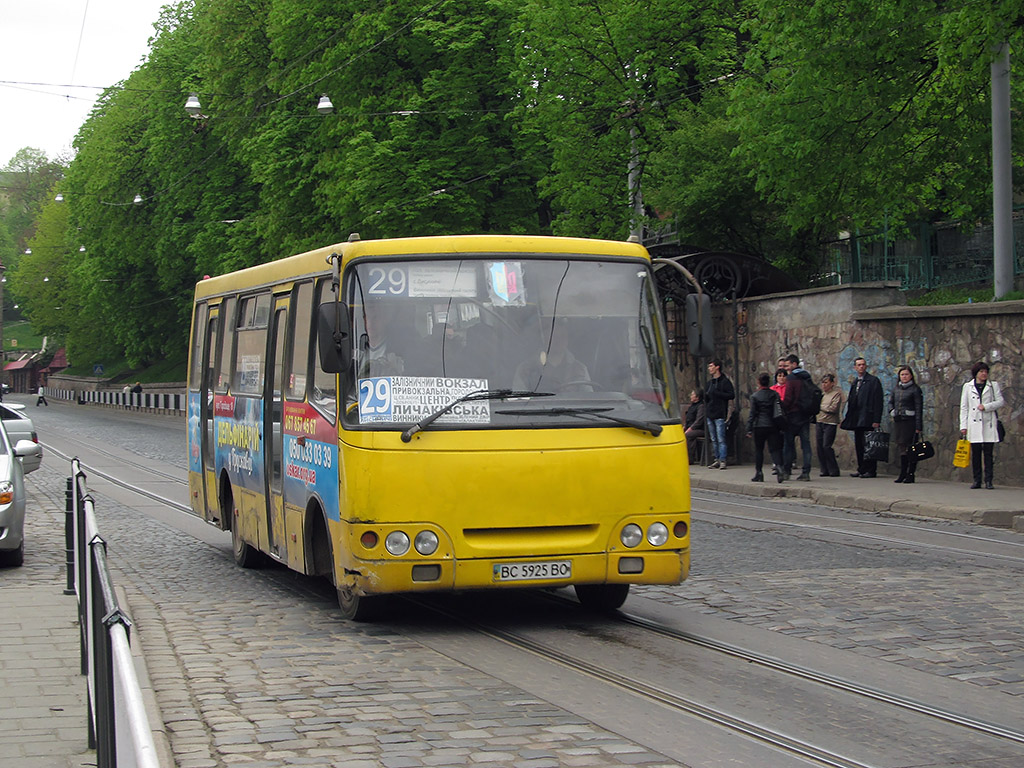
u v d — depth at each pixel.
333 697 7.19
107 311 73.31
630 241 9.98
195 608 10.61
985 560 12.73
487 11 36.28
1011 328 19.84
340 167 37.53
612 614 9.98
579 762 5.81
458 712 6.80
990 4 18.92
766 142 23.91
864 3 21.88
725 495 21.11
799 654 8.31
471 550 8.84
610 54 31.81
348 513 8.91
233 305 13.45
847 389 23.58
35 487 25.17
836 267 34.97
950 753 6.03
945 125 24.17
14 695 7.55
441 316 9.26
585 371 9.37
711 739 6.27
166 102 55.91
